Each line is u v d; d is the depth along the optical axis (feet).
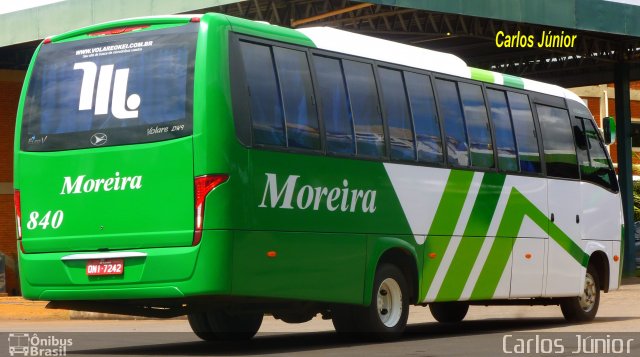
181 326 66.44
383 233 48.57
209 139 40.96
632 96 186.09
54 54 45.09
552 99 62.18
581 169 63.82
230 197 41.06
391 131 49.57
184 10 88.63
